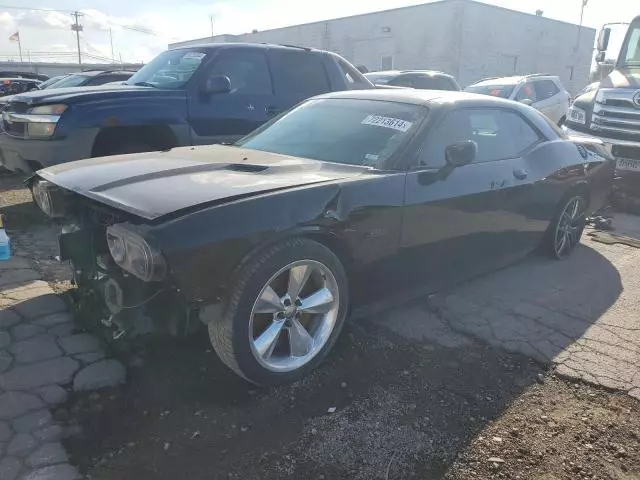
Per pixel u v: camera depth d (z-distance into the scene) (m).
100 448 2.44
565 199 4.96
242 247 2.62
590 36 35.44
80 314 3.45
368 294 3.37
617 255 5.40
